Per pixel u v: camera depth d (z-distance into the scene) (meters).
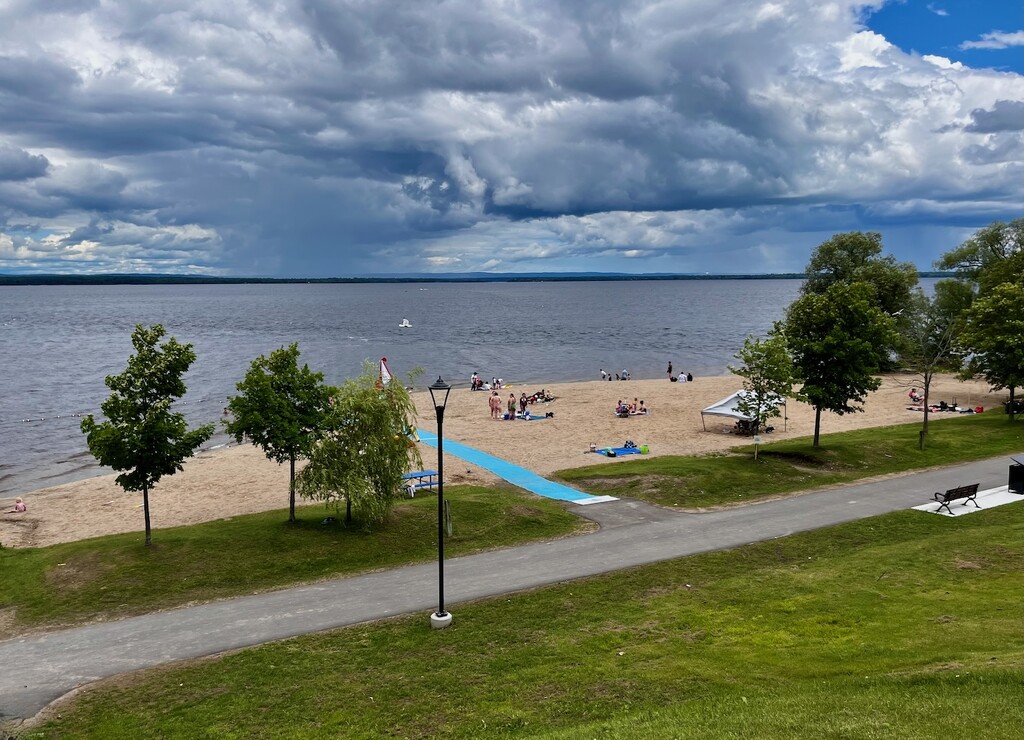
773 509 27.94
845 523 25.78
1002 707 11.45
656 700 13.52
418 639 17.23
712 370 88.81
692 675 14.39
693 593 19.55
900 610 17.06
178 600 20.08
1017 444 38.78
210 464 41.53
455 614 18.62
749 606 18.28
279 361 25.66
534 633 17.33
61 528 30.14
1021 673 12.52
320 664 16.09
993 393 62.53
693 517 27.08
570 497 30.73
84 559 22.41
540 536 25.22
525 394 62.91
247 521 27.36
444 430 49.75
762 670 14.38
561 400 63.47
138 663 16.45
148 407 22.86
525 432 48.78
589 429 49.72
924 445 38.06
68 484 38.53
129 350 107.62
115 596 20.16
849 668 14.00
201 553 22.73
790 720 11.77
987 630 15.23
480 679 15.03
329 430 25.91
